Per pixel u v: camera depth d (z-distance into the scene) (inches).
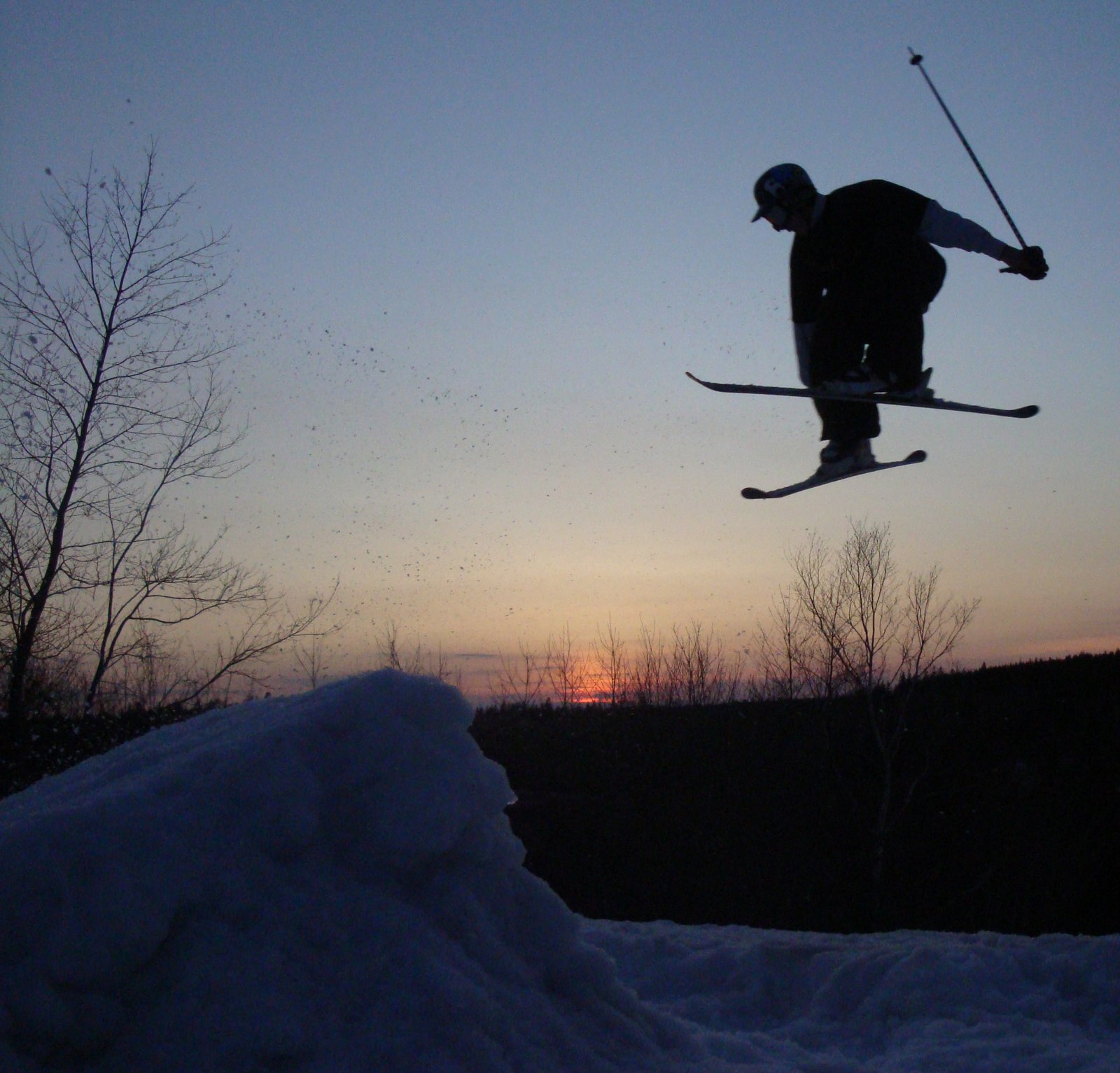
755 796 756.6
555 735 893.2
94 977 84.7
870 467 199.8
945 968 173.6
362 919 102.3
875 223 178.9
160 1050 85.5
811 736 812.0
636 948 197.9
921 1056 146.6
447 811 112.0
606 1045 110.9
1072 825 672.4
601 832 724.0
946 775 747.4
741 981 182.1
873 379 184.5
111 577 614.2
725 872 677.3
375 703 116.6
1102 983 170.6
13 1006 80.6
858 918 636.7
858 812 727.1
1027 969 176.1
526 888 122.0
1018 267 181.3
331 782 111.0
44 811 96.0
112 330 581.3
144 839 93.5
